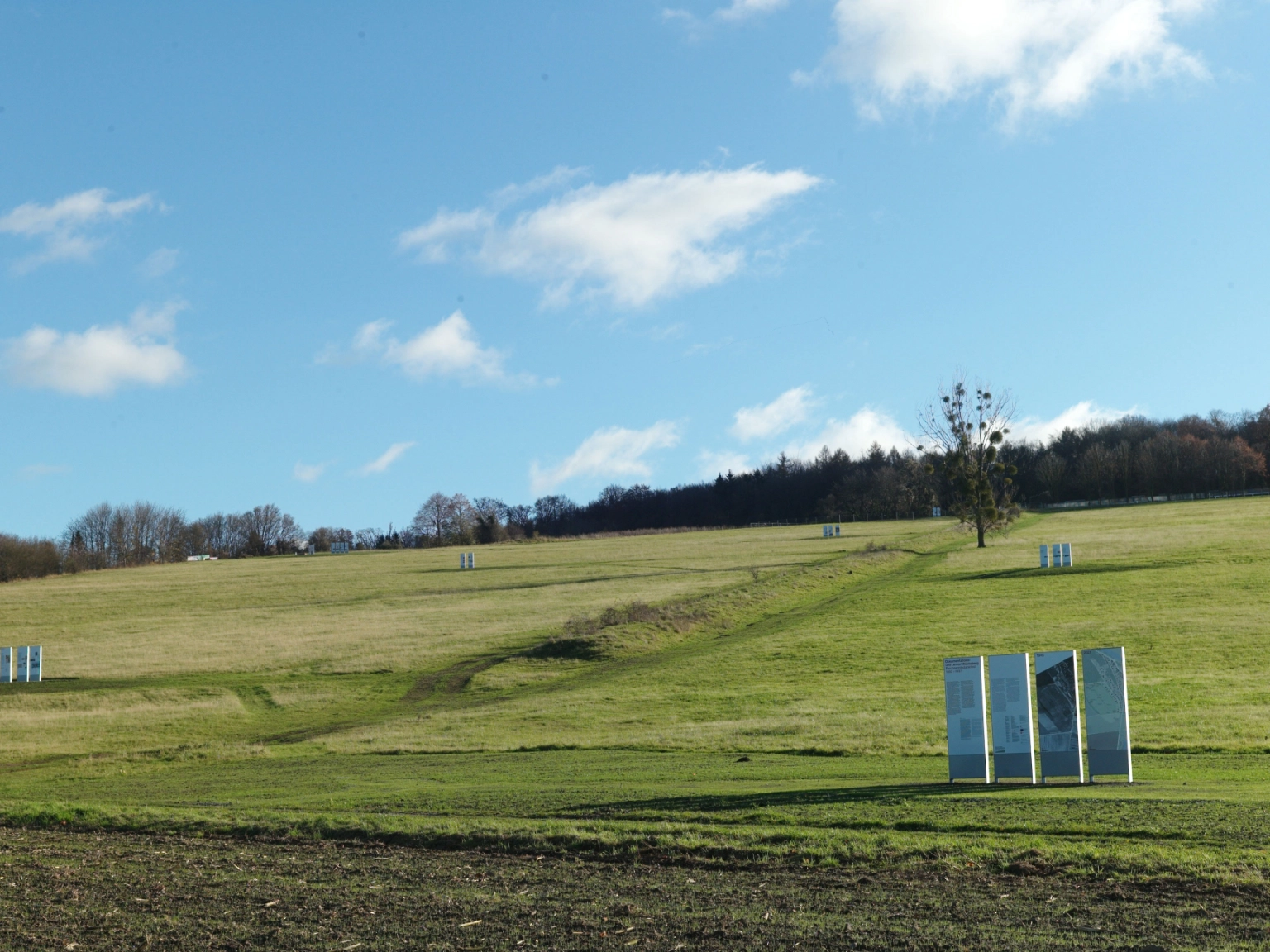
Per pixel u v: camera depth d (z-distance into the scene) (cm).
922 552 9644
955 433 9656
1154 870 1342
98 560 16950
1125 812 1719
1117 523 11225
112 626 8088
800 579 7750
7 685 6019
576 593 8631
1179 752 2711
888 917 1200
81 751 4241
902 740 3114
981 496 9519
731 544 12744
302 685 5619
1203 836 1512
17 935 1239
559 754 3309
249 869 1584
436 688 5369
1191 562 7162
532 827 1798
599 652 5747
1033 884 1324
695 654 5506
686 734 3525
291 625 7725
